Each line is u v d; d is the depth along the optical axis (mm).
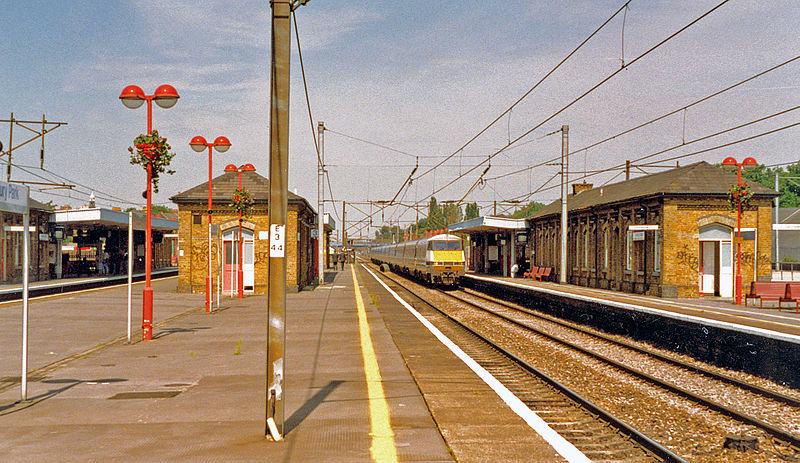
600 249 34719
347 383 9180
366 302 24719
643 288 29500
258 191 30234
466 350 13930
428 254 39438
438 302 28375
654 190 28500
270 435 6355
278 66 6527
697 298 27281
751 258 28188
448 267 38688
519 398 9000
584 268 36875
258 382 9234
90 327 16188
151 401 8008
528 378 10688
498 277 47938
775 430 7375
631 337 17547
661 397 9484
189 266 29859
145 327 13828
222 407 7680
